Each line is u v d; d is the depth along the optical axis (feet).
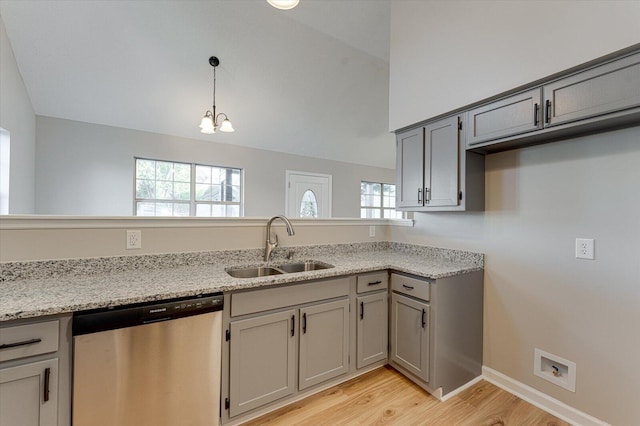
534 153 6.29
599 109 4.62
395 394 6.51
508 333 6.73
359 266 7.00
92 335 4.13
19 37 9.56
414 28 7.92
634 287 4.95
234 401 5.32
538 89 5.41
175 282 5.21
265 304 5.60
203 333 4.93
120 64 11.02
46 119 11.85
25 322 3.79
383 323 7.39
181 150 14.53
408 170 8.12
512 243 6.66
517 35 5.67
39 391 3.87
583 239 5.55
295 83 13.38
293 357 5.98
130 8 9.55
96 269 5.68
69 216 5.44
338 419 5.74
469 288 6.91
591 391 5.43
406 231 9.29
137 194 13.83
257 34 10.98
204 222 6.77
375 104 15.75
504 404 6.24
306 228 8.28
